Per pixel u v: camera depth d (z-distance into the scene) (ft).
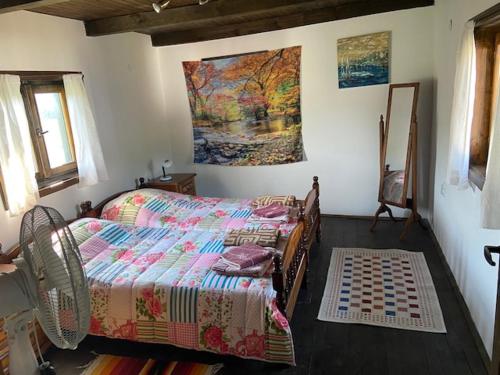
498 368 4.51
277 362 7.62
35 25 10.27
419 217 13.93
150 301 8.05
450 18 10.85
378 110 14.52
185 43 16.01
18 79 9.19
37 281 5.09
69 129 11.53
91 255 9.45
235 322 7.61
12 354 5.27
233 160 16.78
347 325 9.05
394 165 14.37
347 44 14.23
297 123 15.55
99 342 9.12
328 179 15.81
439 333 8.56
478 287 8.20
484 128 8.58
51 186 10.55
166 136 17.26
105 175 12.14
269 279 8.06
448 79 11.10
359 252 12.63
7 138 8.91
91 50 12.45
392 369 7.66
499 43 7.98
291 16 14.56
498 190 5.69
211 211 12.60
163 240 10.48
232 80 15.84
